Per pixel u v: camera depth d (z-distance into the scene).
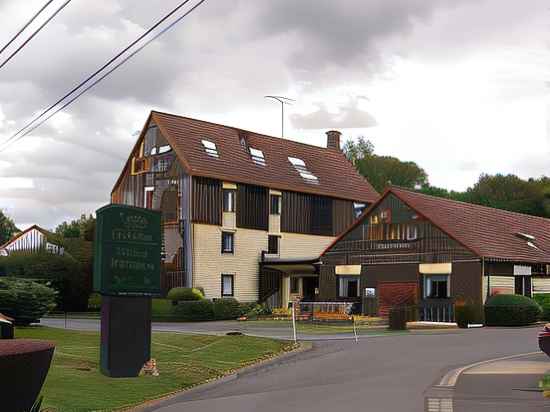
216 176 44.72
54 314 43.50
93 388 14.34
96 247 16.39
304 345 23.00
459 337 25.56
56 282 46.44
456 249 35.00
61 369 16.20
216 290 44.47
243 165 47.66
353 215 53.75
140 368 16.16
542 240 41.50
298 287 48.91
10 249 54.66
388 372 16.59
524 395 12.76
